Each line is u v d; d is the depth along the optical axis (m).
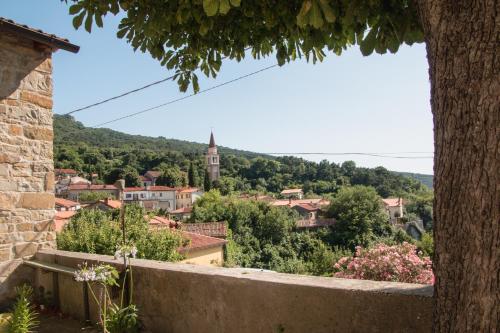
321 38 3.00
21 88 5.45
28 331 3.92
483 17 1.45
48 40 5.47
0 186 5.12
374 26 2.81
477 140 1.46
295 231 46.62
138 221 10.30
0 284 5.02
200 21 2.92
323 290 2.44
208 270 3.23
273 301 2.67
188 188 95.25
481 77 1.45
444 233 1.57
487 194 1.44
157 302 3.48
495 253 1.43
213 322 3.05
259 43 3.43
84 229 9.30
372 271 5.48
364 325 2.26
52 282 4.96
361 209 46.84
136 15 3.10
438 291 1.62
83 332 3.99
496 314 1.42
